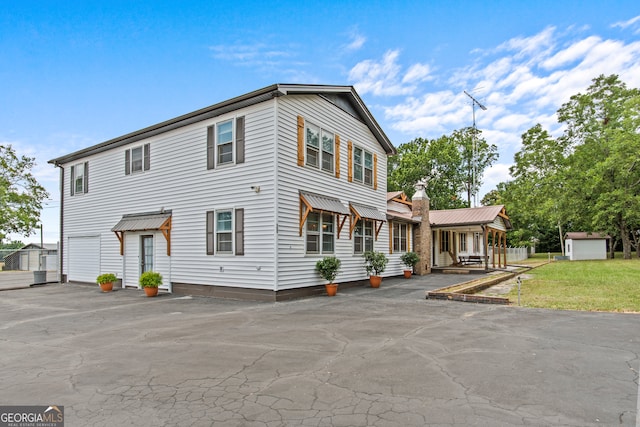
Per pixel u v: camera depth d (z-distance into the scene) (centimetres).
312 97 1267
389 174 4091
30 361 529
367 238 1554
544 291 1191
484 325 703
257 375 448
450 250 2547
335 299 1097
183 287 1291
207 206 1240
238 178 1170
